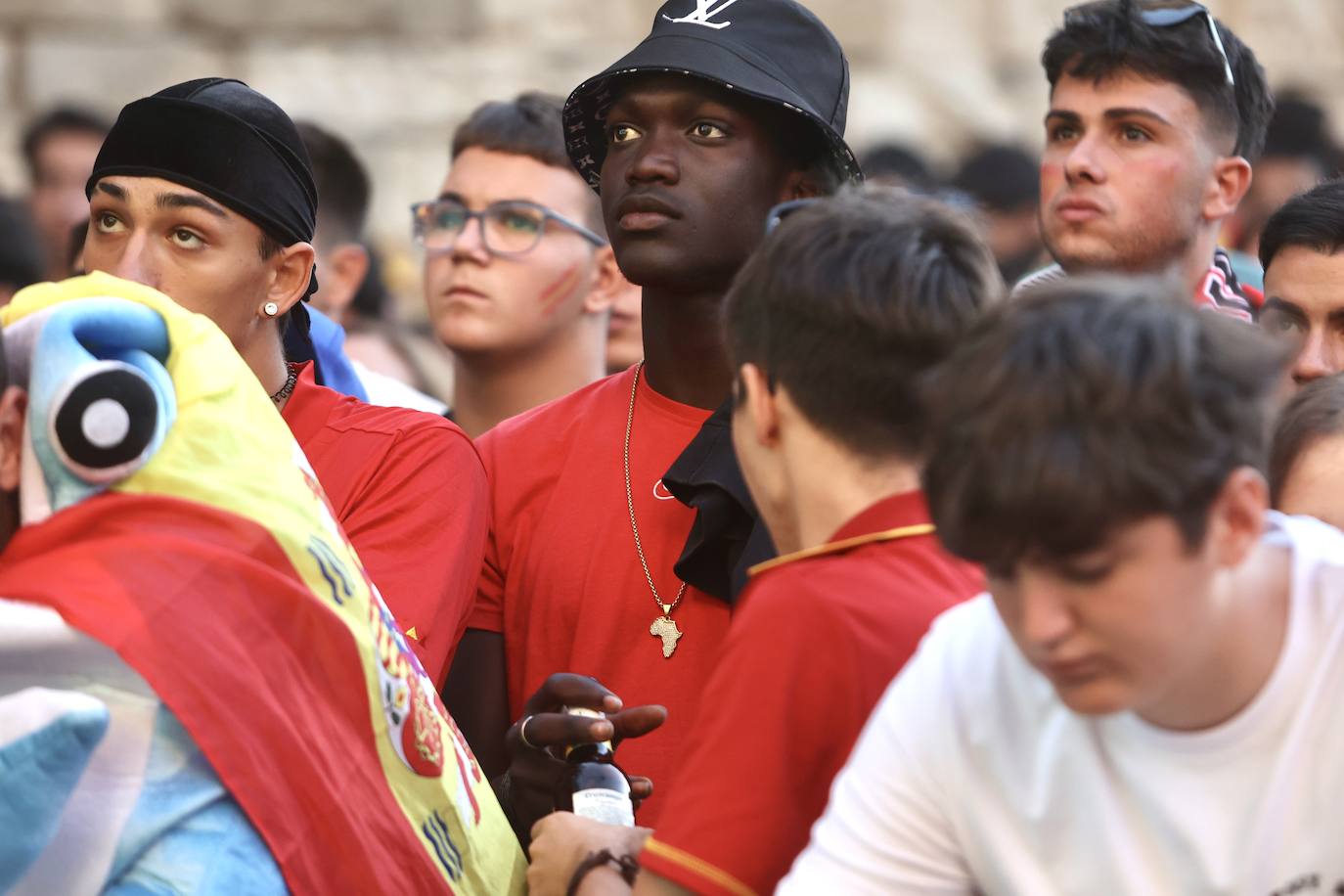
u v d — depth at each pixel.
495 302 6.22
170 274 4.26
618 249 4.47
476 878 3.49
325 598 3.25
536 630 4.51
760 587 3.03
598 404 4.72
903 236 3.11
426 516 4.34
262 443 3.29
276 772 3.07
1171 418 2.35
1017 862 2.71
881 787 2.77
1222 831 2.57
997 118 16.22
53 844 2.92
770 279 3.14
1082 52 4.91
